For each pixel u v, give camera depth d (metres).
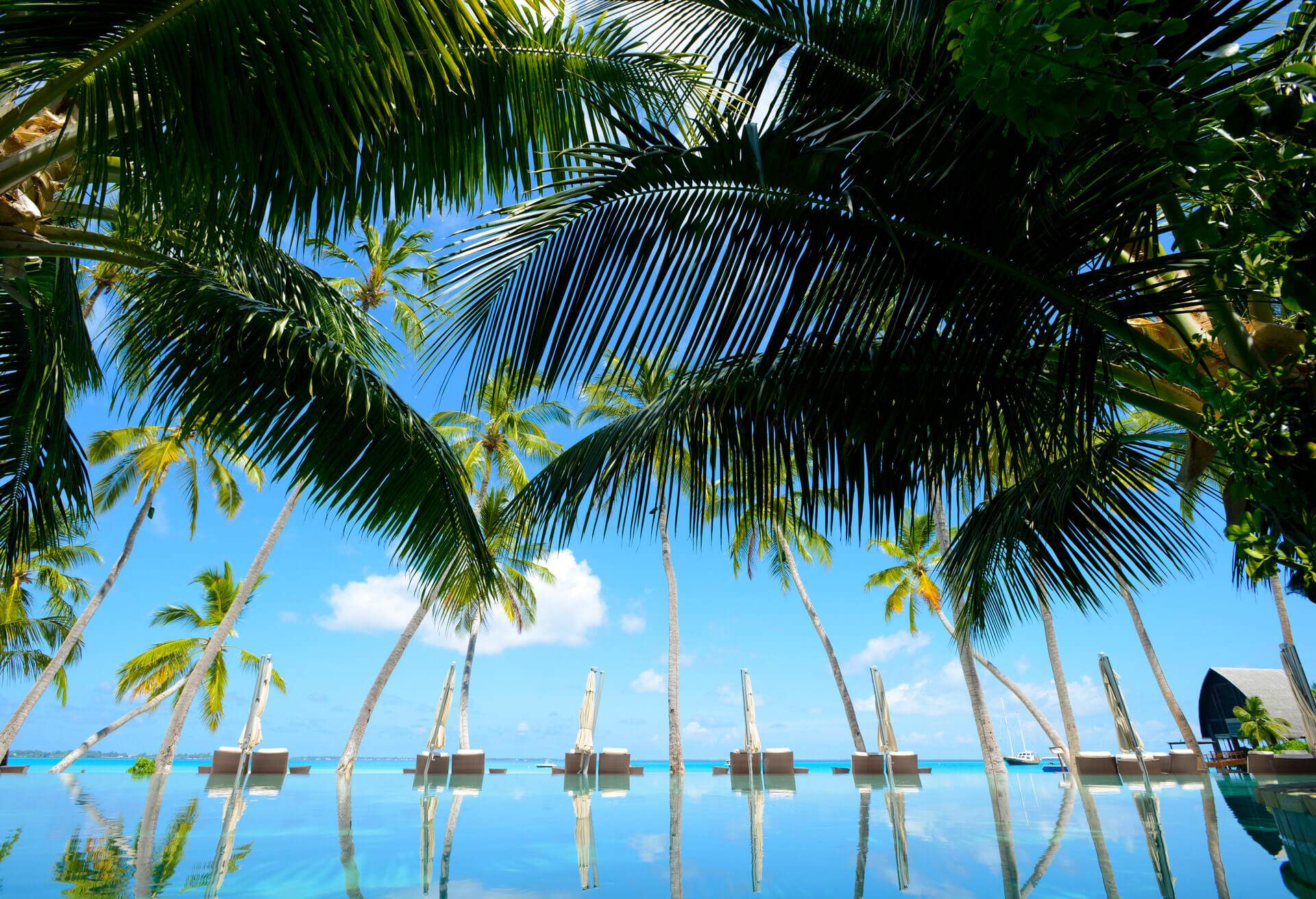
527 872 3.90
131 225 3.34
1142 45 1.45
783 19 3.45
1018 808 7.39
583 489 4.16
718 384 3.67
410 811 7.24
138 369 4.83
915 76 2.99
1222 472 3.04
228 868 3.85
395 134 2.84
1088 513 4.78
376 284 17.86
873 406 2.79
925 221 2.57
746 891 3.43
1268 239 1.77
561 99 3.32
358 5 2.19
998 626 5.41
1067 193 2.41
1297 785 5.08
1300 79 1.57
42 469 4.74
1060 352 2.74
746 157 2.62
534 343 2.95
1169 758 14.77
